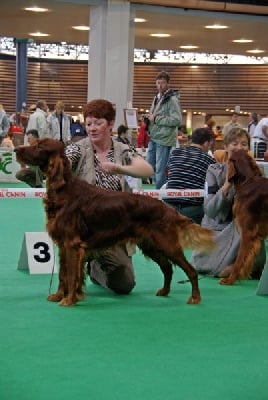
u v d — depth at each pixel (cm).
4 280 552
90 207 461
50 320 430
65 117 1562
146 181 1450
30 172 959
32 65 3178
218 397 307
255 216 549
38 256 585
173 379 328
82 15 1530
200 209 654
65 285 481
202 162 655
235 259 583
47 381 321
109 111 507
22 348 370
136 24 1620
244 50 2122
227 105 3105
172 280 568
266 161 862
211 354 368
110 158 513
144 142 1636
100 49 1427
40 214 1012
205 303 488
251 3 1481
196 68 3108
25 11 1488
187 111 3145
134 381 323
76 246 462
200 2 1442
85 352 365
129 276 502
